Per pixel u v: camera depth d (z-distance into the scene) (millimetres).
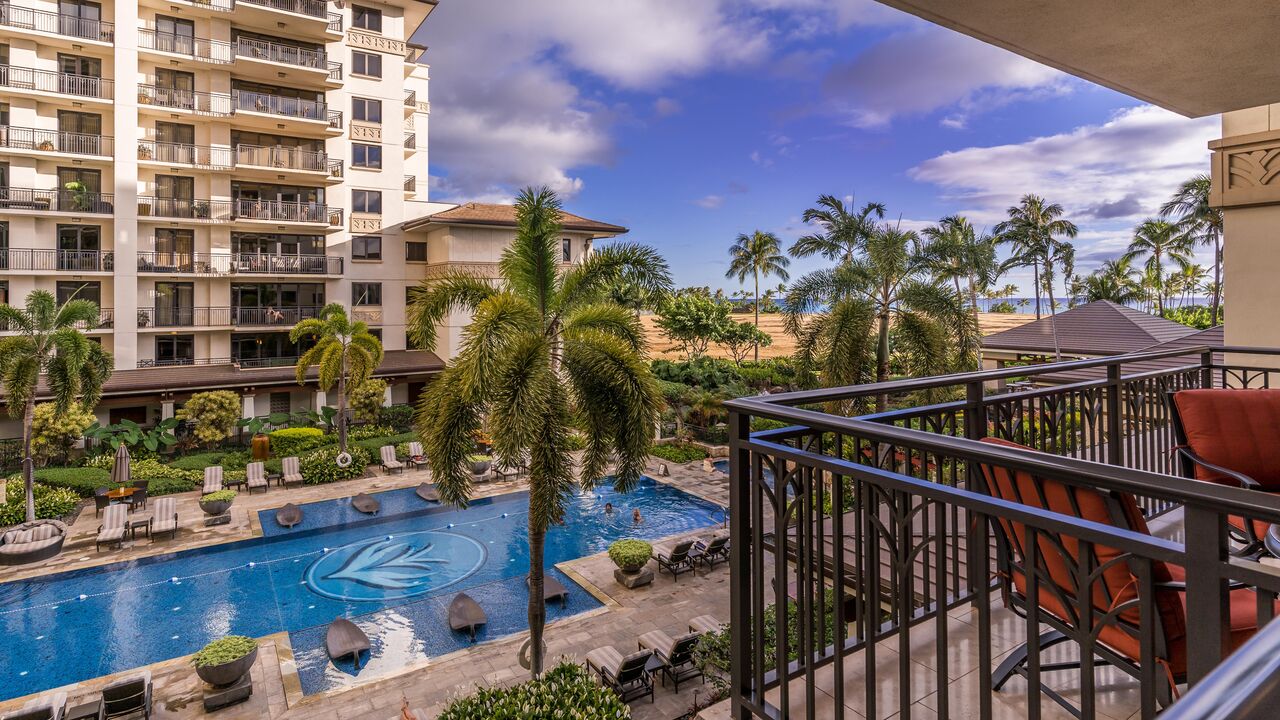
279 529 18391
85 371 17281
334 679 11500
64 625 13312
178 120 27656
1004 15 3391
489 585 15398
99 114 26375
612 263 11922
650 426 11016
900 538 2023
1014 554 2516
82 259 25750
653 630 13133
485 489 22172
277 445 24891
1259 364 6137
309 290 31172
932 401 16609
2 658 12102
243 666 10781
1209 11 3322
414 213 33438
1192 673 1310
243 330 29000
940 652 1979
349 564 16453
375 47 32344
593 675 11164
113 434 23828
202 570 15914
